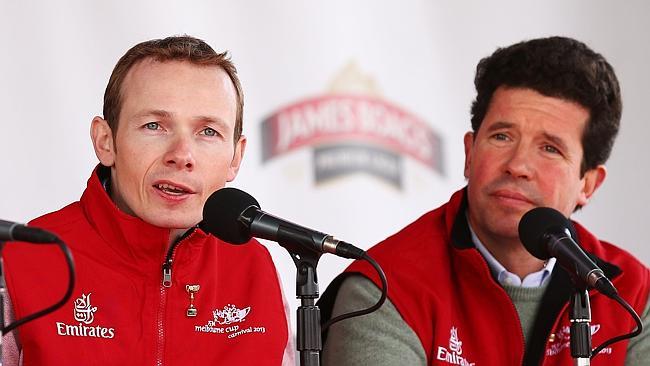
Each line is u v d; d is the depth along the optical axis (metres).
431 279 7.71
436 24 11.85
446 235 8.01
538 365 7.62
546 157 7.64
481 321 7.66
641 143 12.43
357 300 7.63
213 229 6.06
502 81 7.71
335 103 11.45
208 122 6.74
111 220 6.86
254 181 11.12
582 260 6.11
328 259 11.45
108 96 6.91
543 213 6.42
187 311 6.97
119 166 6.79
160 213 6.69
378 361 7.42
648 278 8.08
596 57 7.80
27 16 10.39
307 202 11.28
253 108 11.20
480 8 11.98
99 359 6.69
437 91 11.79
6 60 10.30
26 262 6.72
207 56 6.87
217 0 11.14
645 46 12.44
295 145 11.30
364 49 11.59
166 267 6.93
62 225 6.93
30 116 10.34
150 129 6.71
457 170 11.79
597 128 7.75
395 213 11.53
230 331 7.09
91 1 10.62
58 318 6.67
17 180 10.27
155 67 6.77
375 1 11.66
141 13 10.80
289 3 11.38
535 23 12.17
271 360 7.07
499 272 7.79
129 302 6.88
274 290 7.38
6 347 6.62
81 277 6.80
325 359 7.73
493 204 7.61
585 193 8.02
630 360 7.84
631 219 12.40
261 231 5.93
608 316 7.81
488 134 7.71
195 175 6.69
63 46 10.49
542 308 7.75
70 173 10.44
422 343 7.58
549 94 7.60
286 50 11.34
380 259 7.81
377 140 11.54
